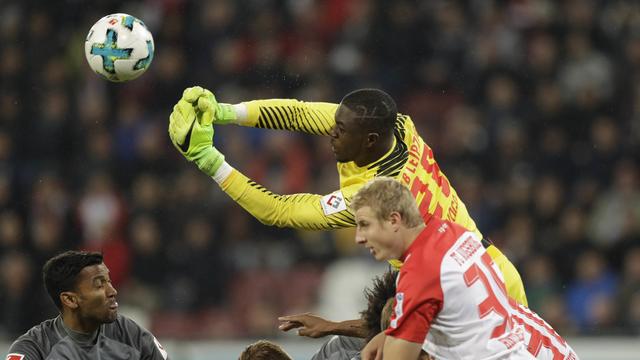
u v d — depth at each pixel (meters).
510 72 52.66
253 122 22.33
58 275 21.80
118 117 51.88
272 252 46.34
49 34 55.16
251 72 53.03
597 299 44.50
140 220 47.06
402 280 18.73
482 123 50.56
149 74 52.72
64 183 49.62
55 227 47.81
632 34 54.09
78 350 21.97
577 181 49.03
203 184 47.97
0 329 43.78
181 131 21.31
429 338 19.25
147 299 45.16
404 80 53.03
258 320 44.44
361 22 54.16
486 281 19.06
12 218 48.31
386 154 21.47
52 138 51.41
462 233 19.22
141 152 50.22
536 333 20.83
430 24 53.97
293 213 21.53
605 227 47.50
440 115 51.78
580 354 38.22
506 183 48.59
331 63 53.38
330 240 46.41
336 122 21.23
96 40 22.25
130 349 22.31
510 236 46.38
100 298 21.86
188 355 38.66
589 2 55.41
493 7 54.97
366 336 21.03
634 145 49.91
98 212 48.34
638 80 52.47
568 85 52.59
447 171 49.09
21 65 53.84
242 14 54.53
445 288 18.59
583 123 51.03
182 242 46.38
